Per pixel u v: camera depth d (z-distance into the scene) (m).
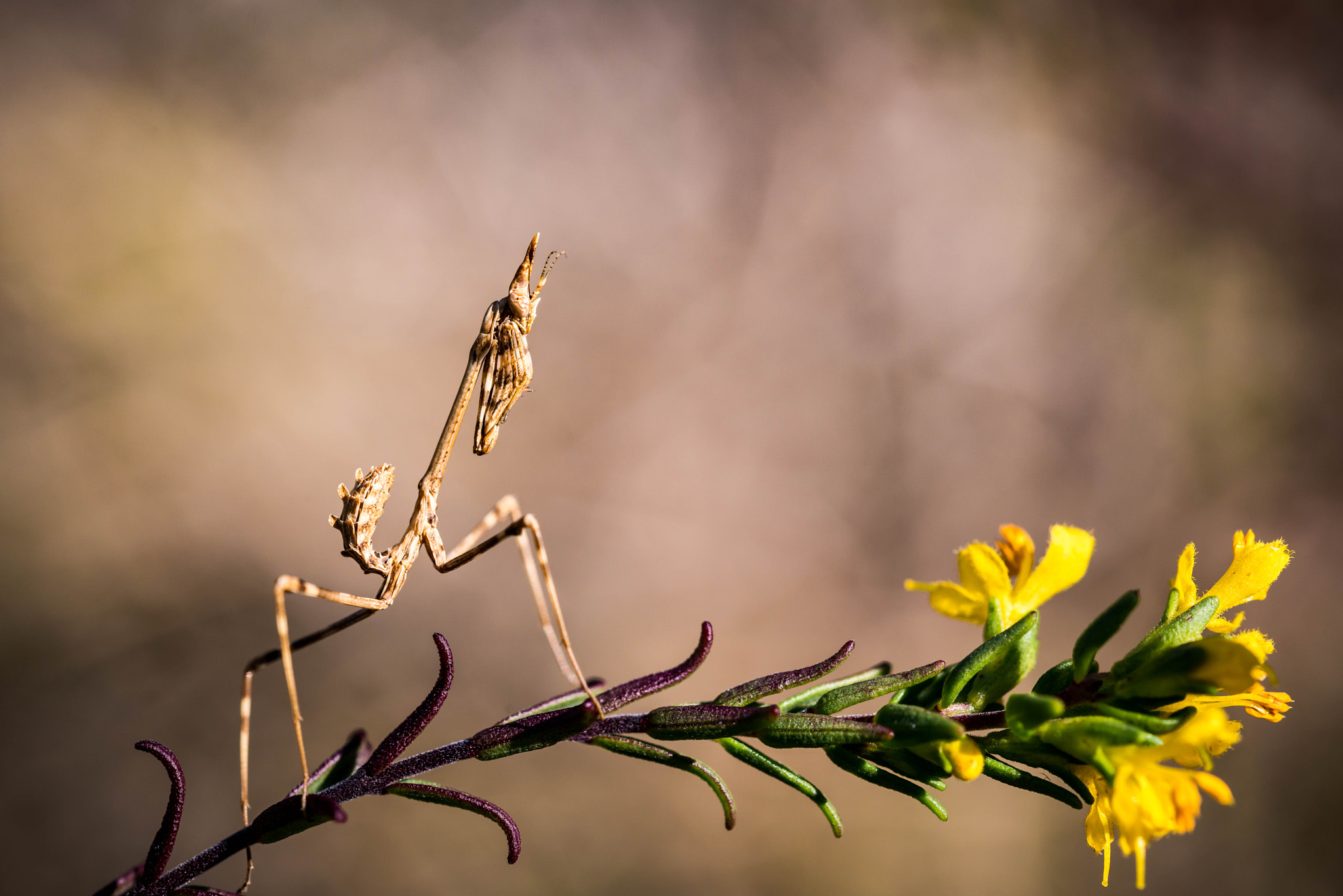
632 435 0.38
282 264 0.37
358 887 0.30
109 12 0.36
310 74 0.38
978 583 0.16
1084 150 0.43
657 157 0.40
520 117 0.40
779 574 0.38
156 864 0.16
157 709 0.32
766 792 0.33
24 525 0.33
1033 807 0.33
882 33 0.42
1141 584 0.40
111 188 0.35
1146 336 0.42
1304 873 0.34
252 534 0.35
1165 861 0.33
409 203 0.39
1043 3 0.43
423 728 0.16
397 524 0.37
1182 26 0.44
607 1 0.41
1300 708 0.37
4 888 0.29
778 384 0.40
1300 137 0.44
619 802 0.33
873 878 0.32
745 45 0.41
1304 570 0.40
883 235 0.41
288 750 0.33
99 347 0.35
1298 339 0.42
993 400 0.41
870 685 0.16
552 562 0.37
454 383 0.38
